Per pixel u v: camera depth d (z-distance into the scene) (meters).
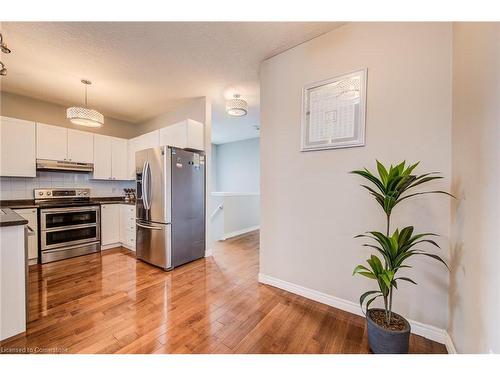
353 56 1.80
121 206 3.80
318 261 2.01
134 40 2.02
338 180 1.89
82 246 3.35
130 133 4.54
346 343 1.47
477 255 1.05
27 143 3.04
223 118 4.45
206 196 3.36
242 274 2.65
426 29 1.51
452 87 1.41
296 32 1.94
